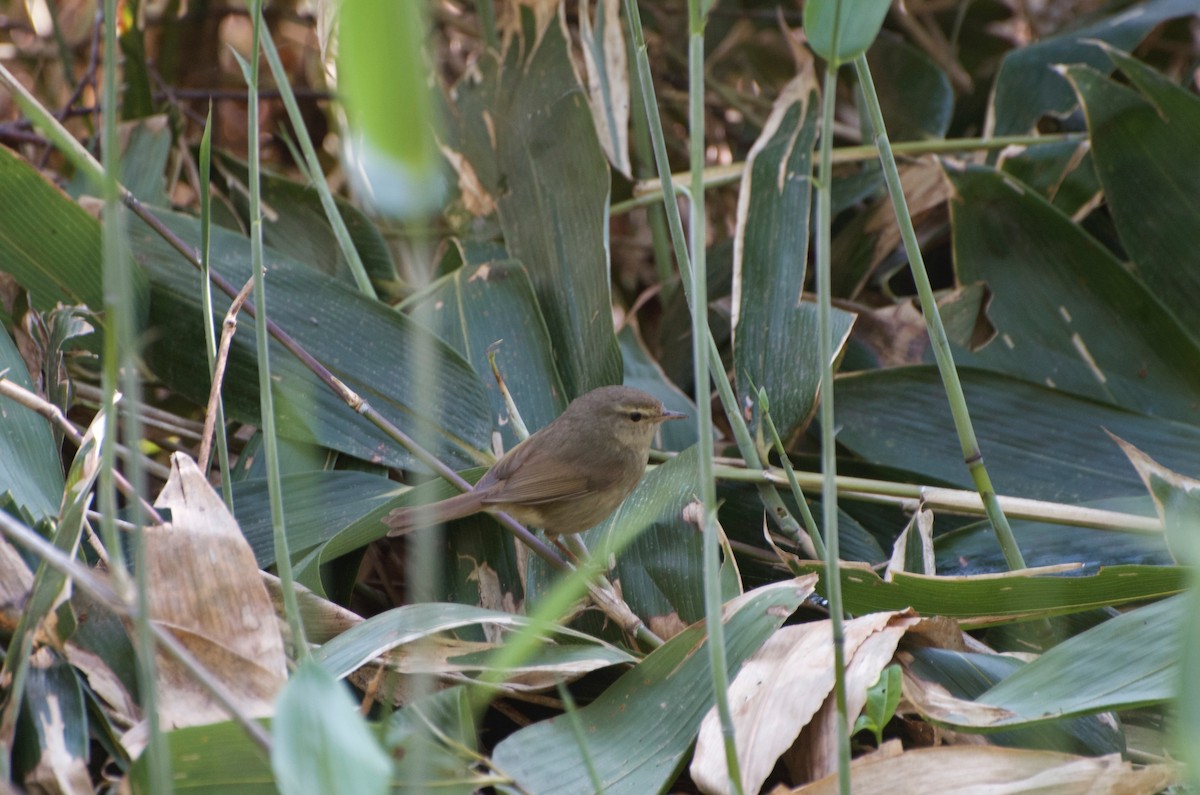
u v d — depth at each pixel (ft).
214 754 16.39
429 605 20.62
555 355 30.73
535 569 25.18
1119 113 32.91
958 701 19.06
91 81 36.94
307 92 41.73
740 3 45.52
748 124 44.29
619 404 26.11
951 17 45.42
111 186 12.31
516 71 33.88
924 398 29.78
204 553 19.01
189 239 29.81
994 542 26.03
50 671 18.21
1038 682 19.08
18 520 21.33
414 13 8.73
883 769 17.43
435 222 33.60
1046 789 16.90
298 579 23.17
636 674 20.24
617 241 40.40
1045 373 31.40
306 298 28.91
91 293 28.43
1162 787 16.88
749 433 27.30
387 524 23.06
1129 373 31.01
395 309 28.84
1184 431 28.45
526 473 24.62
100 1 36.78
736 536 27.48
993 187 32.48
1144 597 21.30
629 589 24.49
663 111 45.01
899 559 23.26
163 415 28.25
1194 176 32.19
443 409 27.68
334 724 11.59
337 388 24.66
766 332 28.55
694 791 19.94
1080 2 43.93
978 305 32.48
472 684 19.67
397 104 8.90
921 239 36.42
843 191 36.83
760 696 18.85
